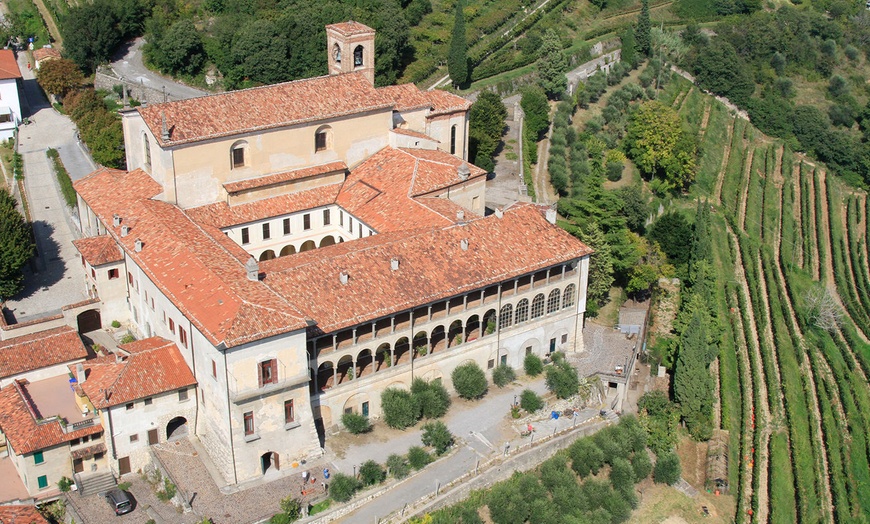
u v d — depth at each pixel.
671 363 114.94
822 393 123.44
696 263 130.62
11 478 88.12
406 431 94.62
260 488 86.19
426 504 86.25
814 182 192.50
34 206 129.25
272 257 112.44
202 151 105.75
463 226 101.81
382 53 165.50
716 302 130.00
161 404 88.25
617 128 167.88
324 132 114.31
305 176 112.38
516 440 94.81
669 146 158.62
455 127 129.50
